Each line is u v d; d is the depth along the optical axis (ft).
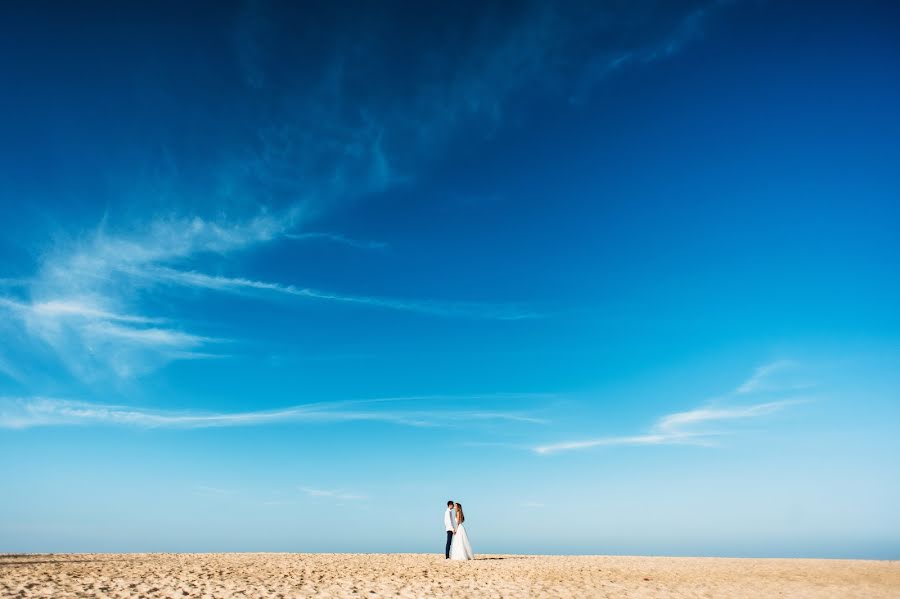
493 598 44.75
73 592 44.16
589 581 54.44
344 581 53.78
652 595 46.19
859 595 46.03
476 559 80.79
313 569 63.98
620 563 73.15
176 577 53.78
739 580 55.01
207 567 63.57
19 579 49.16
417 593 47.03
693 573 60.75
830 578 56.18
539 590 48.75
